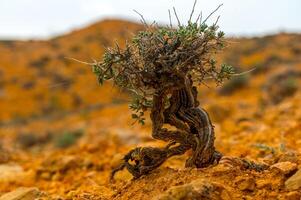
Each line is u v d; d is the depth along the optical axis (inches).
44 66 3408.0
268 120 762.8
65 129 1227.9
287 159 306.5
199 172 268.5
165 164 445.4
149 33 266.1
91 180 454.0
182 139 277.0
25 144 1115.3
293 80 1212.5
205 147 272.4
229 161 275.0
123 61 264.4
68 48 3789.4
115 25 4168.3
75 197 342.0
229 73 272.7
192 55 261.9
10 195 347.6
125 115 1346.0
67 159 526.3
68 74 3152.1
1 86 3080.7
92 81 2930.6
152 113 275.0
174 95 273.1
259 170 278.2
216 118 864.3
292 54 2466.8
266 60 2249.0
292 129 557.3
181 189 241.1
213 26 263.4
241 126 686.5
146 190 272.4
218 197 243.8
